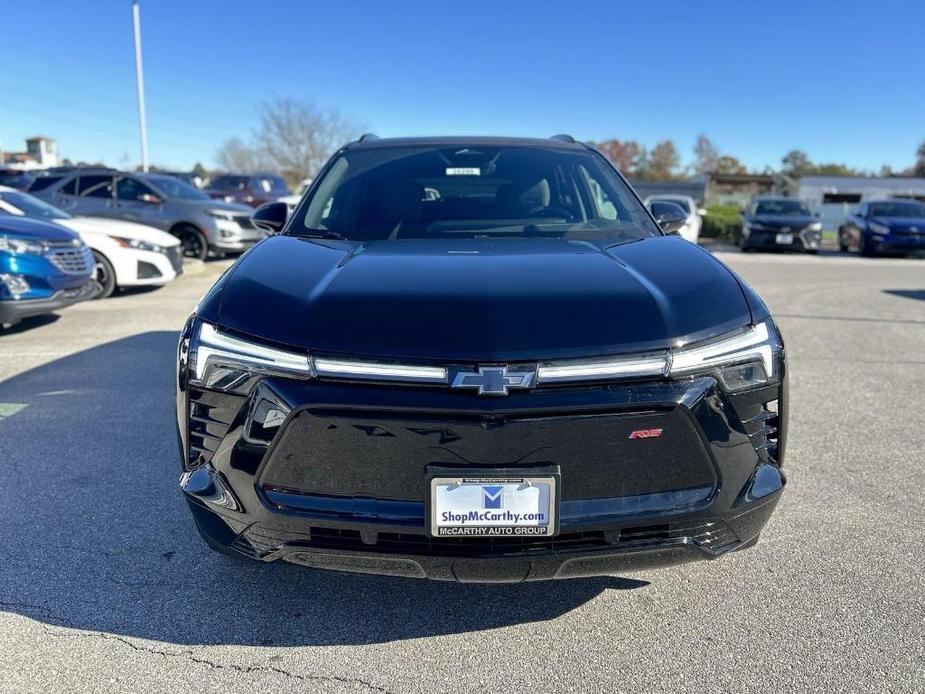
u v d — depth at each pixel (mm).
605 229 3119
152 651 2271
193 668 2195
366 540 2053
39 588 2607
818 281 12188
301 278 2326
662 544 2070
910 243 17141
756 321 2201
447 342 1995
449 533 1988
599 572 2092
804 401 4871
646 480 2053
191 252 12930
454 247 2729
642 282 2275
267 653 2271
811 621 2414
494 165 3551
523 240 2898
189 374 2197
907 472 3646
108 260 9078
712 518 2104
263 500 2088
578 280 2264
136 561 2799
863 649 2264
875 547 2896
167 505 3270
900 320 8102
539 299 2125
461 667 2207
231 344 2117
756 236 18500
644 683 2129
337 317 2086
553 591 2621
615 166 3799
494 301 2111
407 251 2645
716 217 24234
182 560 2811
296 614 2475
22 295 6402
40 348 6270
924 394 5055
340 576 2711
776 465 2273
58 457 3799
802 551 2869
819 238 18500
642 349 2008
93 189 12766
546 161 3617
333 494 2059
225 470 2143
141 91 25969
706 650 2275
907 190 43438
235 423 2105
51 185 12781
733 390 2107
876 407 4734
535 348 1979
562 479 1995
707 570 2740
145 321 7586
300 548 2076
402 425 1970
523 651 2283
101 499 3322
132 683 2125
